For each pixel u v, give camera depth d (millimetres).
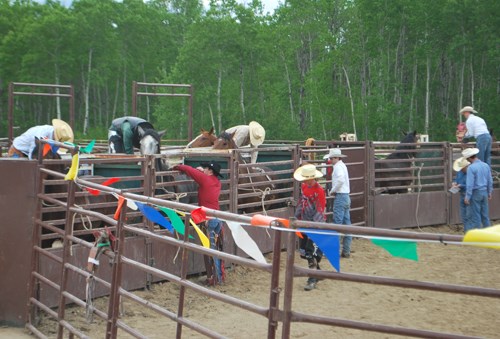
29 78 57031
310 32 49906
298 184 11711
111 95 62438
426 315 7762
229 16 50469
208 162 9258
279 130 47500
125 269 8602
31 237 7516
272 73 50531
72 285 7992
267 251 11172
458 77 48312
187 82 50812
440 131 44594
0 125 57688
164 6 70312
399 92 46156
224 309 8156
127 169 9695
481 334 6984
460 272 10055
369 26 45875
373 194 13047
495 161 16125
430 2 44000
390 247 3510
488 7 41531
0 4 63281
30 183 7555
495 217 15453
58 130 11023
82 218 8039
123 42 60094
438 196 14359
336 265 3734
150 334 7098
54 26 56938
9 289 7531
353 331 7160
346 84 51875
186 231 5055
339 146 14898
